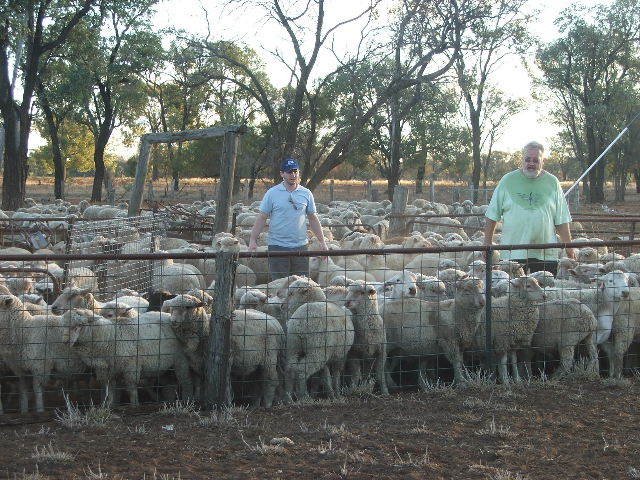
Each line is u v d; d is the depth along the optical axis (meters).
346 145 31.66
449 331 8.91
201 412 7.63
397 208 21.25
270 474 5.83
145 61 47.44
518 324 8.87
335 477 5.77
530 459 6.18
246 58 57.25
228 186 17.77
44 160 92.75
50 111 46.75
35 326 7.93
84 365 8.13
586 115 57.84
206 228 18.47
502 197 9.97
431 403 7.91
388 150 57.19
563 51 58.25
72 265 13.57
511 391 8.27
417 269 13.35
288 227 10.44
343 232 21.27
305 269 10.58
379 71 30.80
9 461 6.07
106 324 7.86
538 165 9.79
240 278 12.62
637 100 57.94
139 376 8.01
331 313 8.33
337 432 6.79
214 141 61.09
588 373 8.95
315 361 8.24
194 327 7.99
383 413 7.55
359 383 8.76
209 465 6.04
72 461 6.07
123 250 14.39
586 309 9.09
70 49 41.44
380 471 5.90
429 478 5.75
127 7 38.12
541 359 9.63
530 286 8.86
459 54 29.55
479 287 8.79
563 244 8.95
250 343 8.08
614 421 7.23
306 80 31.06
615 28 56.78
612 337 9.40
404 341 9.00
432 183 40.59
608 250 16.17
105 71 44.75
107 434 6.83
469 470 5.91
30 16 34.84
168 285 11.91
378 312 8.70
